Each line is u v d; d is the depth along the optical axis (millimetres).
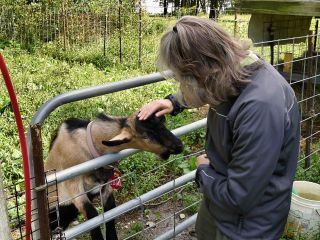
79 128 1609
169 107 1305
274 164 884
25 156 874
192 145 2652
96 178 1562
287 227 1709
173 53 886
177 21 905
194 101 944
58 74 4039
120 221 1923
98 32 5293
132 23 5410
